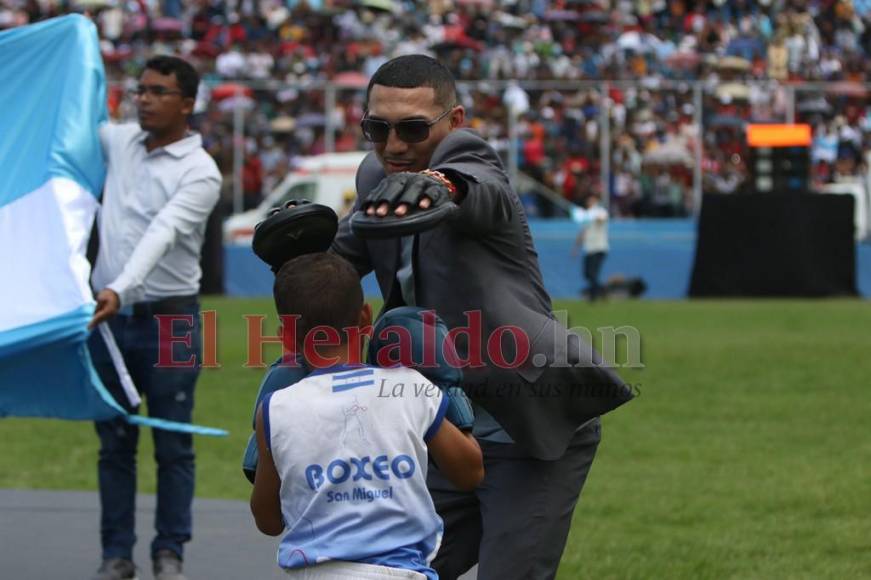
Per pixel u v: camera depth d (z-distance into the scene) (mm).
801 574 11961
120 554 11188
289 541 6406
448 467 6602
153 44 55062
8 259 10578
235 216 47500
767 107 51812
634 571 12008
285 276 6531
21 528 13422
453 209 6426
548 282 47312
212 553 12383
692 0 61625
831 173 52875
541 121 50812
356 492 6336
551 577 7496
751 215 46281
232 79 53406
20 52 11484
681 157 50406
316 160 47000
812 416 21125
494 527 7480
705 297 46656
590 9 60312
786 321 36625
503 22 58469
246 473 6672
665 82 51281
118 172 11312
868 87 53000
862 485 15992
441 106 7434
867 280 47625
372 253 7695
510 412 7340
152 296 11117
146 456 18375
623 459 17719
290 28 57562
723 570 12070
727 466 17219
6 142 11188
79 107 11258
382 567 6262
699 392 23562
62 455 18438
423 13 59656
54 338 10250
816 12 61781
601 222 43625
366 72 54094
